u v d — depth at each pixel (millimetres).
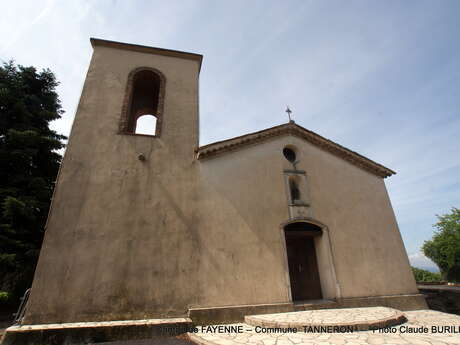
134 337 6594
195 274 8242
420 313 8828
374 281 9844
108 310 7309
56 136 16078
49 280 7309
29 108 15672
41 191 13273
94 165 9133
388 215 11477
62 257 7645
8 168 13461
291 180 11156
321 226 10188
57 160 15398
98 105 10344
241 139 10625
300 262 10328
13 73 16203
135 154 9695
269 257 9062
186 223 8875
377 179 12258
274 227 9602
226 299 8133
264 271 8820
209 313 7750
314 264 10328
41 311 6934
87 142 9484
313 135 11812
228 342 5762
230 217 9312
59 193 8422
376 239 10711
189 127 10875
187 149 10289
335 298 9188
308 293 9867
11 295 12055
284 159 11094
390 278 10086
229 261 8656
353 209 11023
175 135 10500
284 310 8305
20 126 14328
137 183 9172
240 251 8891
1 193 12273
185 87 11953
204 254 8562
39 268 7363
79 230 8078
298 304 8797
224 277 8406
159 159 9805
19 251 11875
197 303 7891
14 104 14680
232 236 9039
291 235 9914
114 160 9398
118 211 8602
